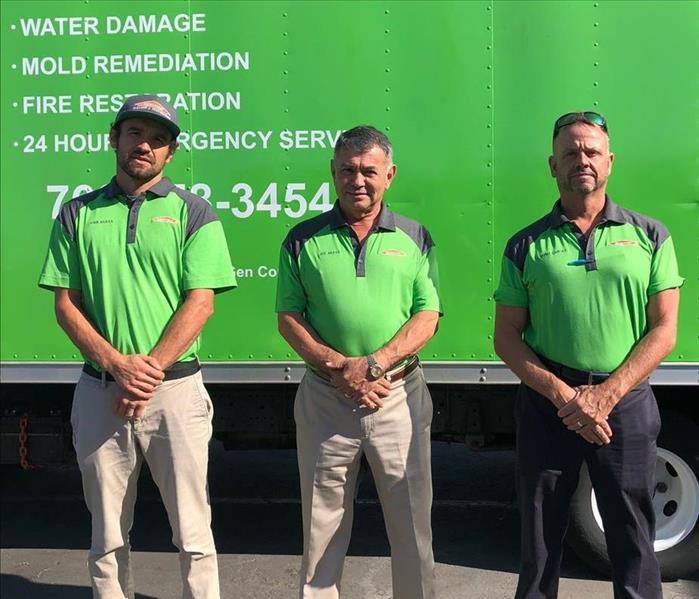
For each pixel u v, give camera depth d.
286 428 4.15
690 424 3.81
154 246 2.88
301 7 3.69
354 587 3.84
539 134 3.62
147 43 3.75
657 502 3.91
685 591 3.77
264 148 3.74
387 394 2.87
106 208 2.92
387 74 3.67
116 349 2.88
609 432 2.73
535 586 2.89
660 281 2.79
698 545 3.82
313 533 2.98
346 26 3.68
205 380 3.79
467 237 3.67
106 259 2.87
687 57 3.55
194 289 2.89
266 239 3.76
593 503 3.79
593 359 2.78
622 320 2.77
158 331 2.90
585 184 2.75
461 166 3.66
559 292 2.79
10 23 3.79
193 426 2.97
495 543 4.40
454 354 3.70
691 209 3.57
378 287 2.85
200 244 2.92
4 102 3.81
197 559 2.98
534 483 2.88
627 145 3.59
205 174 3.77
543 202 3.63
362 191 2.82
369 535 4.52
